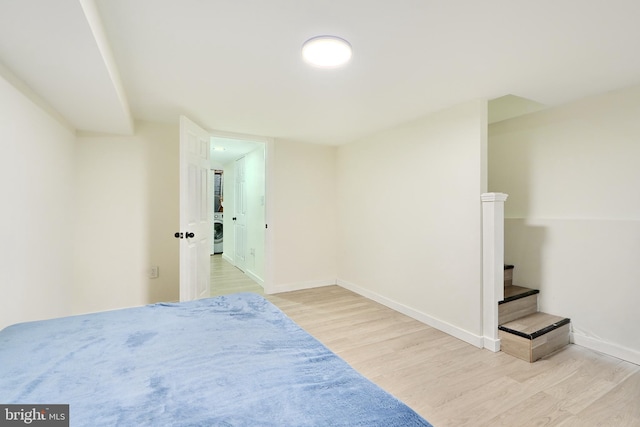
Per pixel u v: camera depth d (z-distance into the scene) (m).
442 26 1.49
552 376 2.00
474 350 2.38
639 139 2.19
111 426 0.78
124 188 3.05
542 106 2.67
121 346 1.24
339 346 2.44
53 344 1.25
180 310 1.69
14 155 1.73
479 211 2.45
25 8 1.11
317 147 4.25
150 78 2.09
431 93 2.34
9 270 1.70
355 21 1.45
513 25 1.47
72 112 2.33
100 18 1.40
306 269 4.20
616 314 2.27
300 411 0.84
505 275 2.85
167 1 1.29
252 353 1.18
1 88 1.58
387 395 0.92
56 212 2.38
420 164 2.99
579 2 1.30
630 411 1.66
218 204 7.45
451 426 1.54
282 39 1.60
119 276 3.04
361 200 3.87
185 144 2.74
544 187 2.72
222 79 2.10
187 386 0.96
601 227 2.34
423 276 2.96
